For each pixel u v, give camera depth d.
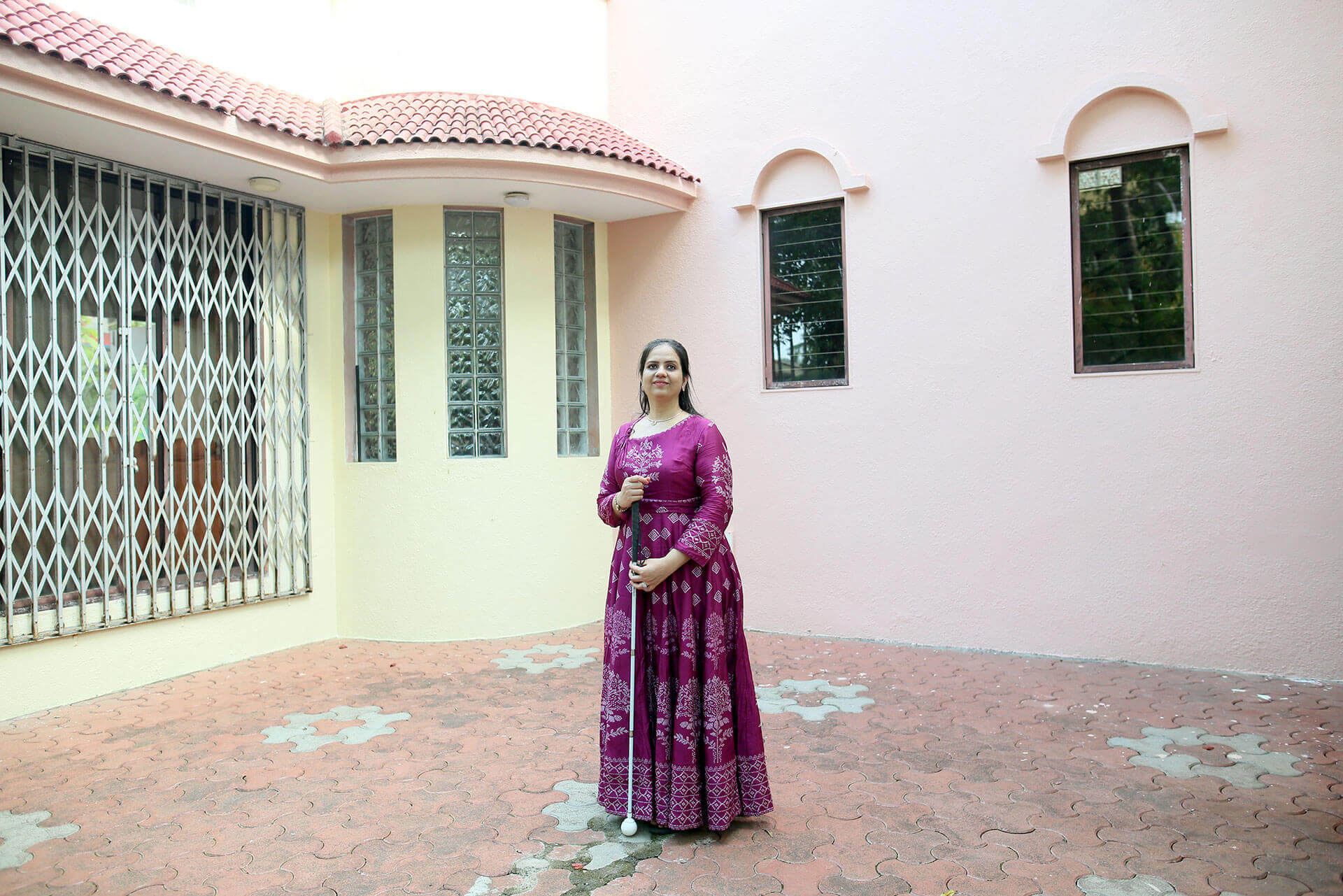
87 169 5.24
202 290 5.83
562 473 7.04
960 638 6.11
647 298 7.37
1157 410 5.49
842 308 6.63
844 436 6.53
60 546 4.99
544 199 6.68
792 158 6.77
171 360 5.59
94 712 4.84
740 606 3.30
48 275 5.00
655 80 7.37
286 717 4.72
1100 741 4.14
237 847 3.15
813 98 6.64
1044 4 5.81
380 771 3.89
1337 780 3.62
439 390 6.62
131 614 5.33
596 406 7.44
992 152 6.00
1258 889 2.75
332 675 5.61
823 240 6.71
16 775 3.89
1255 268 5.23
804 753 4.05
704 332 7.11
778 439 6.79
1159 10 5.46
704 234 7.11
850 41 6.50
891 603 6.36
